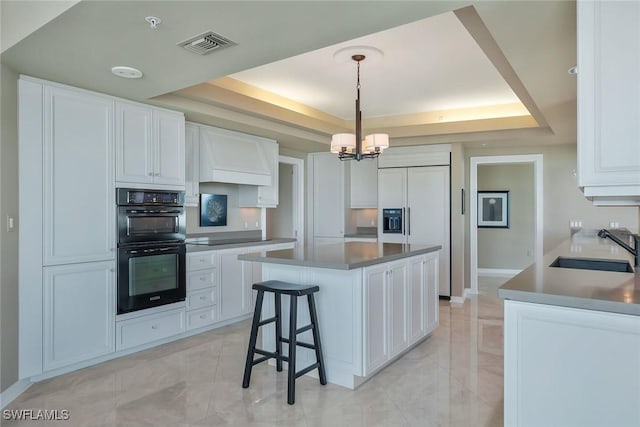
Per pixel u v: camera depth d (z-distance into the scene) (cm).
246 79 432
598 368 162
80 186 331
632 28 172
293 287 296
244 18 217
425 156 616
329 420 255
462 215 602
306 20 219
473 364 348
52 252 313
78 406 272
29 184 300
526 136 536
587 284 192
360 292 296
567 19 216
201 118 436
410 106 539
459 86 454
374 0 200
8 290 280
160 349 386
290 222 729
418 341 396
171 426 248
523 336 177
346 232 688
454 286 591
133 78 308
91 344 337
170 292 396
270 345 350
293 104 515
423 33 320
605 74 176
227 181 474
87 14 212
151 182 383
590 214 582
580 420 166
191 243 496
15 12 246
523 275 219
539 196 607
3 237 275
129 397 286
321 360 305
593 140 178
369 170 684
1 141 274
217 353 376
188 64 281
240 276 480
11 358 283
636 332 155
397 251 363
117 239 354
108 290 349
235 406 274
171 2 200
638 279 205
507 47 253
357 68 393
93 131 339
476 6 204
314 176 704
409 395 290
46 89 311
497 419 256
